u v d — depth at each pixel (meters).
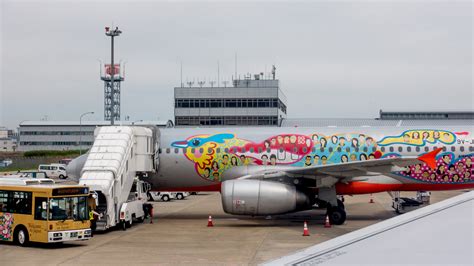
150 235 25.72
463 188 30.45
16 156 129.75
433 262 5.86
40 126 157.62
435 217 7.83
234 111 86.25
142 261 19.38
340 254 6.48
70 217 22.36
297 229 27.66
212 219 32.41
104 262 19.20
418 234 7.01
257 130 31.34
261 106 85.81
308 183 28.89
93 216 25.16
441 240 6.68
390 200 44.84
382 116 97.50
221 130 31.64
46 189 22.03
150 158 30.59
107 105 122.75
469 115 95.50
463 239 6.67
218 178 31.02
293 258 6.54
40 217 22.12
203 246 22.55
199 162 30.86
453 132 30.31
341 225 28.97
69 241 23.86
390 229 7.39
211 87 86.44
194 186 31.72
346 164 26.67
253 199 27.14
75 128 157.12
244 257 20.06
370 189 29.91
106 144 28.45
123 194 28.23
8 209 23.28
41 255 20.59
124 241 23.94
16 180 23.89
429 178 29.95
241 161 30.55
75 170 31.67
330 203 28.95
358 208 38.34
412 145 30.00
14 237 23.02
